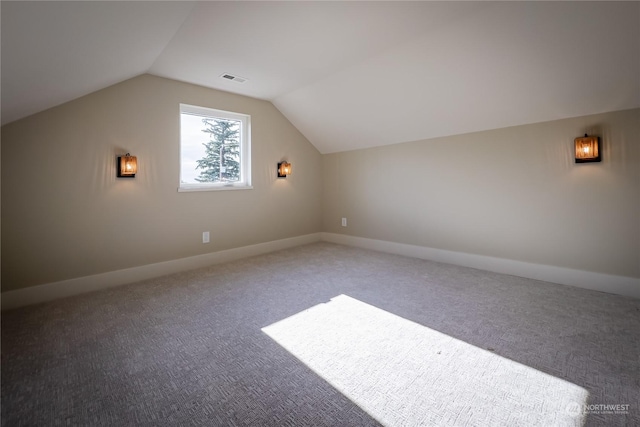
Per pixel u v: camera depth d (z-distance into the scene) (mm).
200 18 2275
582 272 2871
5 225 2533
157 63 3039
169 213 3473
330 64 3150
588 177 2797
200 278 3273
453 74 2924
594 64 2367
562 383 1521
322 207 5289
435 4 2164
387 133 4129
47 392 1498
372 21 2365
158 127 3355
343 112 4074
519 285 2951
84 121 2879
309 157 5043
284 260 4000
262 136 4352
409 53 2848
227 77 3449
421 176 4008
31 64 1671
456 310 2396
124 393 1495
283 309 2459
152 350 1878
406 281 3107
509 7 2180
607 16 2041
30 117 2609
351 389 1512
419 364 1706
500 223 3363
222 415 1352
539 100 2844
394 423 1296
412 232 4156
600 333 1998
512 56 2551
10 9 1122
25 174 2605
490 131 3373
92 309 2492
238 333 2078
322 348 1884
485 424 1282
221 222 3947
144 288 2980
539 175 3074
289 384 1552
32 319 2314
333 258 4086
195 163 3807
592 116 2740
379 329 2111
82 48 1823
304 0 2082
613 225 2697
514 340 1933
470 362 1715
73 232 2850
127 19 1720
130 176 3156
